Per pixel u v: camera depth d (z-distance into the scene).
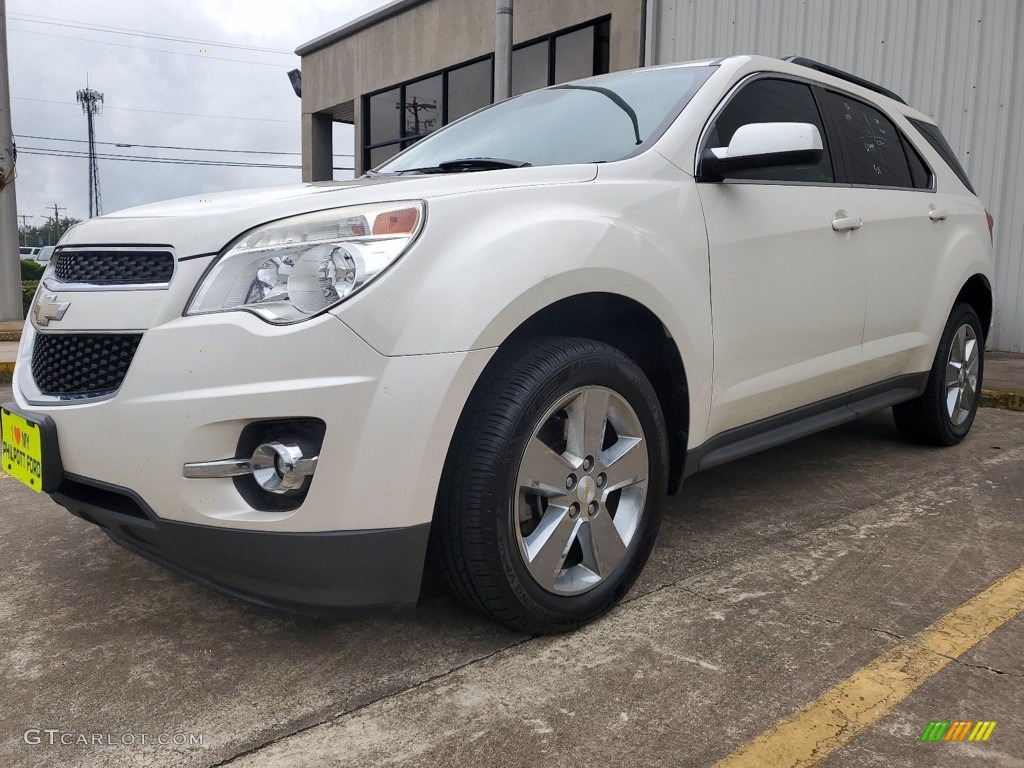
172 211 1.96
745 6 8.12
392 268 1.74
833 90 3.29
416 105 13.53
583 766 1.55
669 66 2.96
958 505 3.12
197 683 1.86
